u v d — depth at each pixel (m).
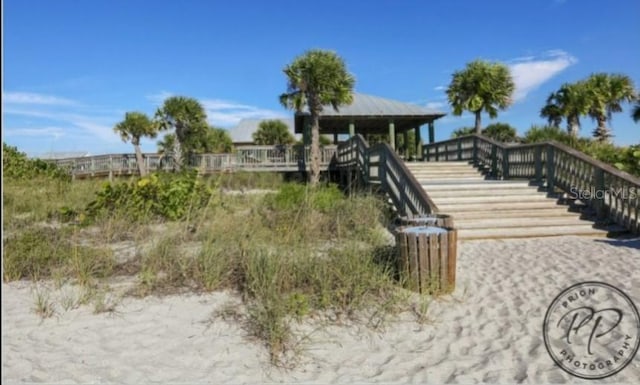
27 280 4.68
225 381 2.81
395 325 3.61
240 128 38.81
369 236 6.27
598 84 17.27
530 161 10.46
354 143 13.77
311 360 3.07
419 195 7.41
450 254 4.30
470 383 2.78
